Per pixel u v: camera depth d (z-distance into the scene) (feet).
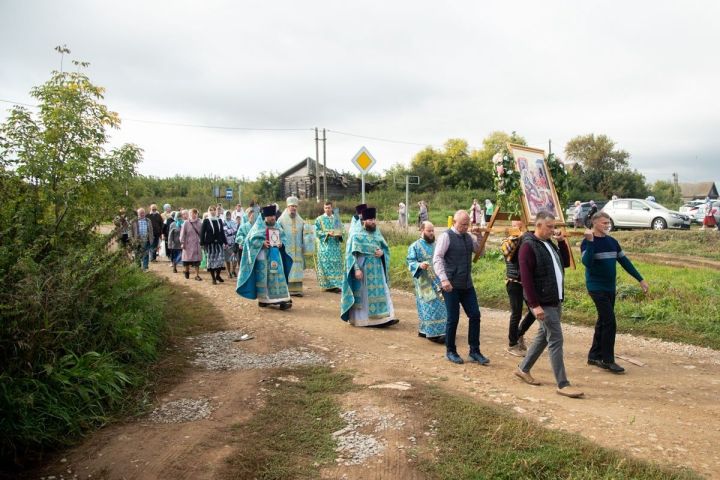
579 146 255.91
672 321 29.22
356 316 29.30
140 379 19.17
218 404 17.80
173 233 50.83
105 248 22.03
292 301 36.99
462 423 15.90
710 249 59.52
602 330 22.15
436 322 26.12
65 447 14.69
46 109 24.79
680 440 15.25
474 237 25.95
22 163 23.15
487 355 24.17
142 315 23.06
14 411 14.07
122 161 26.35
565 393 18.80
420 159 241.14
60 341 16.96
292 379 20.24
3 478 13.12
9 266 16.76
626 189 206.90
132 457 14.21
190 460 14.10
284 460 14.23
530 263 19.21
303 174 191.01
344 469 13.85
